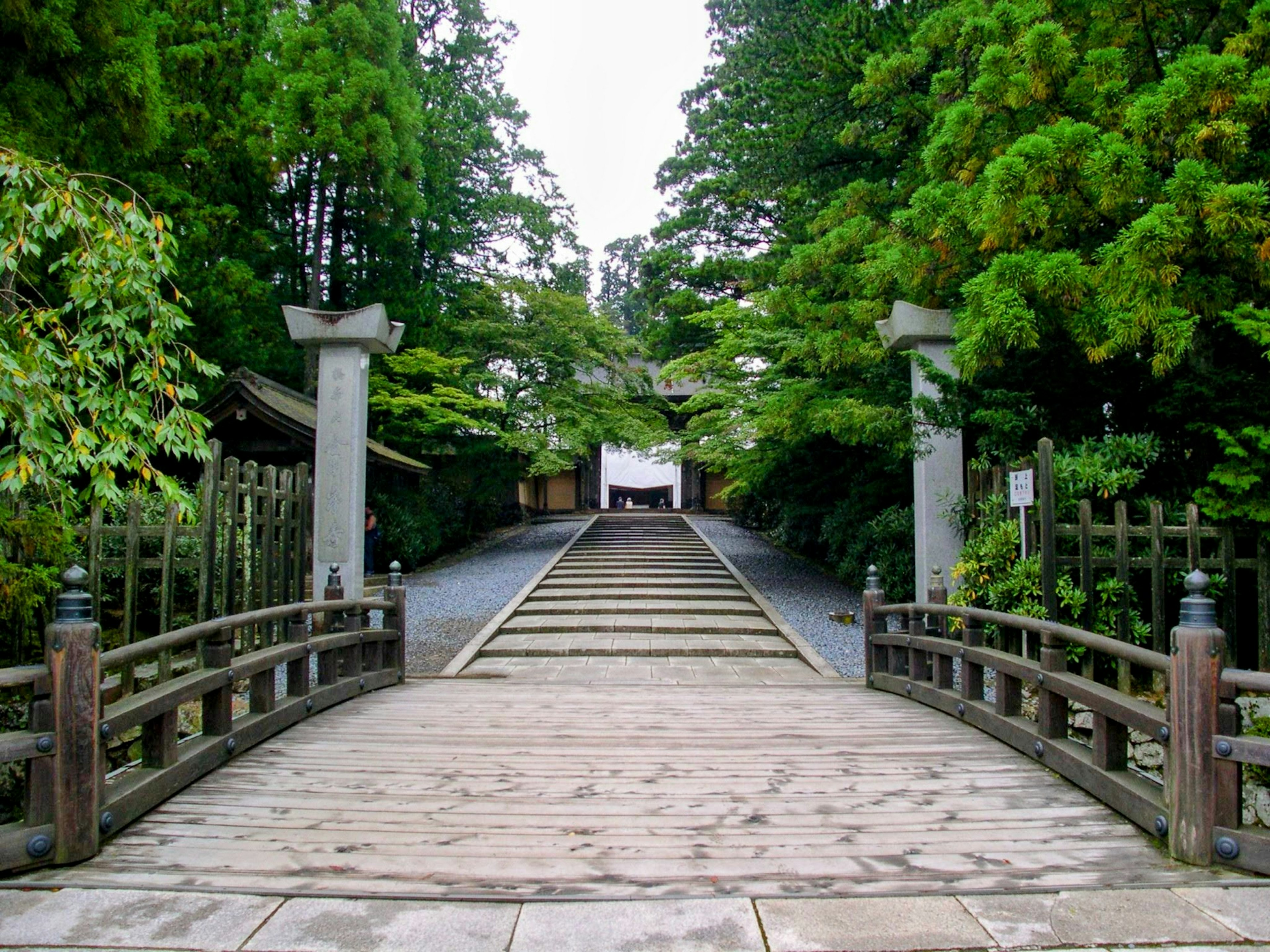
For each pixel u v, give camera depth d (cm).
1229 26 645
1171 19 664
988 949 230
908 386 877
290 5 1538
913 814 342
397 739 468
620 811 345
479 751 442
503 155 2053
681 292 1608
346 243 1800
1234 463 568
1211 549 585
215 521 583
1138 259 510
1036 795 367
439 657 803
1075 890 267
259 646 651
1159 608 551
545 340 1720
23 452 349
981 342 576
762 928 241
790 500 1337
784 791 372
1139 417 701
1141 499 613
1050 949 230
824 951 229
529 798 362
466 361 1581
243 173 1538
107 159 1160
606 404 1758
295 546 734
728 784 382
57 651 292
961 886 270
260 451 1248
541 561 1516
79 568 305
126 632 539
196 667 585
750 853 299
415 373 1556
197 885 270
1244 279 576
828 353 853
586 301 1816
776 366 1095
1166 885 271
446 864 288
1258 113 526
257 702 473
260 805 351
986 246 632
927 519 752
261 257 1599
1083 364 693
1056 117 662
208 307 1277
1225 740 288
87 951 230
